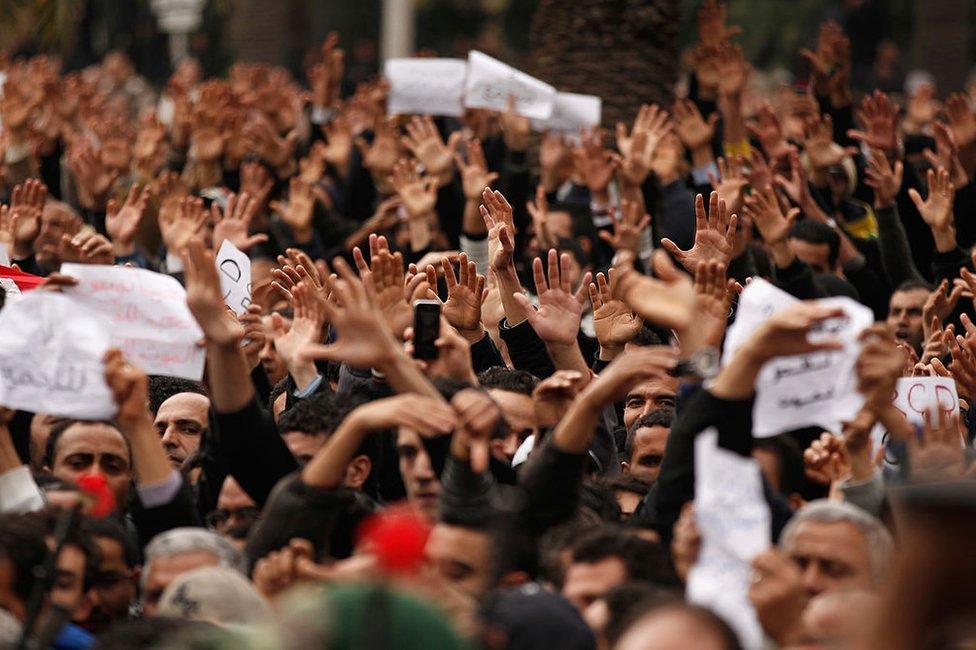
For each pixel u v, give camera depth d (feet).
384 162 88.84
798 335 36.14
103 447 48.52
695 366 39.37
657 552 37.81
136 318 46.65
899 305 68.59
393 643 23.61
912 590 20.98
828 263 74.08
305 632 23.50
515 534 37.40
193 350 46.85
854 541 35.78
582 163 80.64
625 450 57.11
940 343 59.36
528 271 76.74
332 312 39.81
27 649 33.83
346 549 42.68
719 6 87.56
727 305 42.24
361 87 107.45
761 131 84.94
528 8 267.18
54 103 96.32
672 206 76.54
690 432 37.73
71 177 94.17
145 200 73.20
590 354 67.51
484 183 73.82
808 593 35.73
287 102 99.66
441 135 99.35
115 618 41.19
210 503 49.75
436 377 46.93
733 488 34.37
